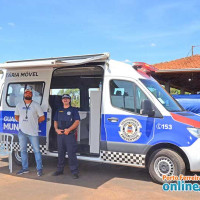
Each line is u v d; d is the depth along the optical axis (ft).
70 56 21.59
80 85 24.63
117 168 22.41
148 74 21.67
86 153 20.99
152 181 18.72
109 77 19.84
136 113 18.47
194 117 17.83
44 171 21.38
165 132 17.52
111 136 19.07
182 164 17.19
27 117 19.85
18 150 22.38
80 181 18.74
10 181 18.74
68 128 19.17
